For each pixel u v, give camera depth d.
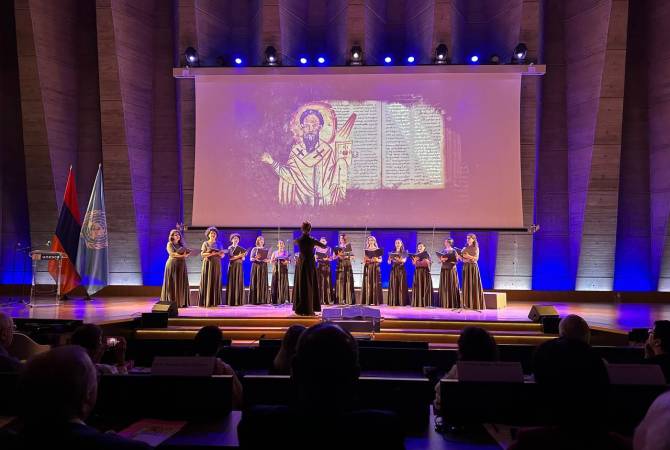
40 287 12.25
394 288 10.49
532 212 12.40
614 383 2.27
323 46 12.77
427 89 11.74
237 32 12.83
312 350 1.50
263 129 11.88
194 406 2.41
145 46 12.53
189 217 12.58
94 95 12.72
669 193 12.14
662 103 12.29
